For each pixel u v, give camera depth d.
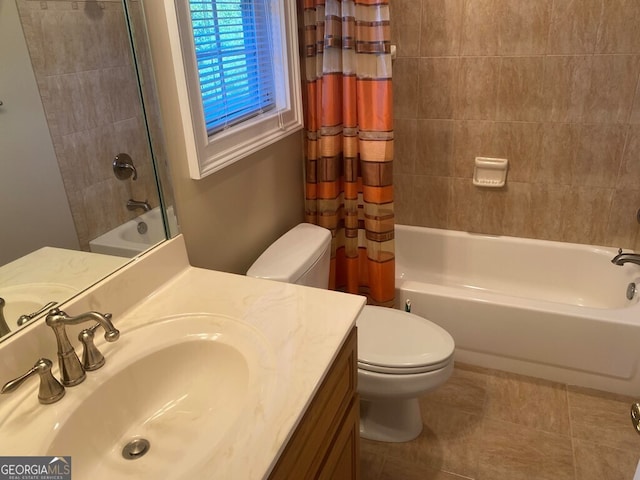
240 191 1.82
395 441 1.94
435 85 2.54
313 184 2.24
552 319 2.12
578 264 2.55
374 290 2.30
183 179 1.50
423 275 2.90
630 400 2.10
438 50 2.47
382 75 1.96
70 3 1.12
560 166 2.46
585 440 1.91
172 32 1.35
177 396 1.11
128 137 1.26
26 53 1.07
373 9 1.89
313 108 2.13
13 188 1.04
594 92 2.27
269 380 0.97
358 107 2.03
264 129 1.89
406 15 2.46
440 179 2.72
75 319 0.96
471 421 2.02
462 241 2.76
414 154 2.72
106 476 0.94
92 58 1.18
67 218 1.14
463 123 2.56
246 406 0.91
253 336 1.11
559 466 1.81
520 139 2.48
